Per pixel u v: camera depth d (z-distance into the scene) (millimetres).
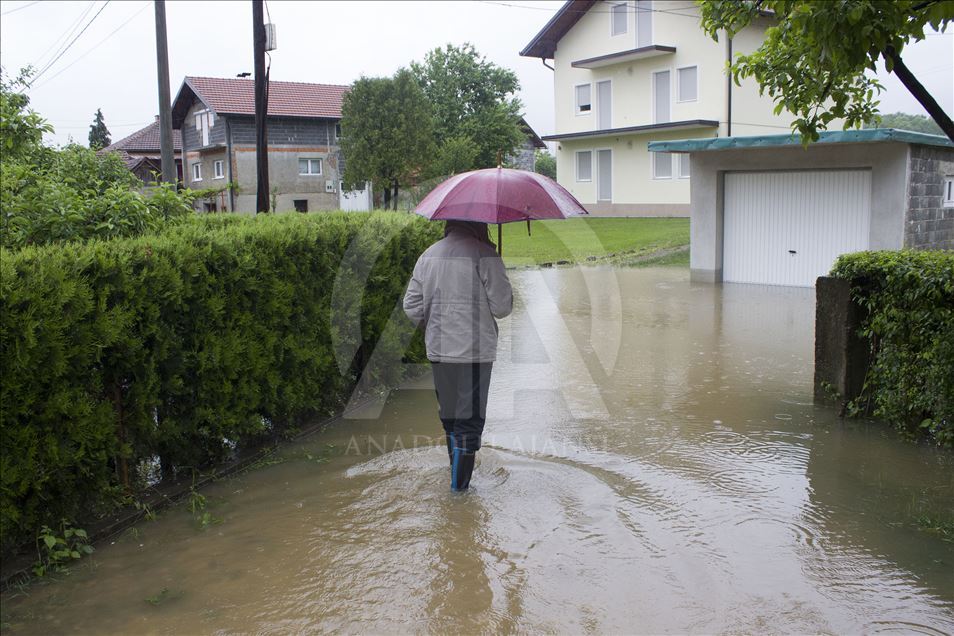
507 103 49438
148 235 5254
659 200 32562
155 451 4777
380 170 31141
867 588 3607
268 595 3602
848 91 5129
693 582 3678
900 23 3891
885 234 12977
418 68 48719
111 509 4348
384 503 4707
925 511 4461
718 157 14938
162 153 17172
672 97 31500
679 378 7805
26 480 3641
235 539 4211
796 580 3688
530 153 64625
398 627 3334
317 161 42312
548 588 3645
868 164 13039
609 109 34125
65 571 3822
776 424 6184
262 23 11531
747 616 3379
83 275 3988
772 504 4590
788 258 14594
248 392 5340
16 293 3521
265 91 11781
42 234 5551
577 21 34469
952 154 14352
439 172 31594
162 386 4629
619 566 3846
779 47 5199
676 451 5562
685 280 15758
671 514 4465
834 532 4203
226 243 5098
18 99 7406
